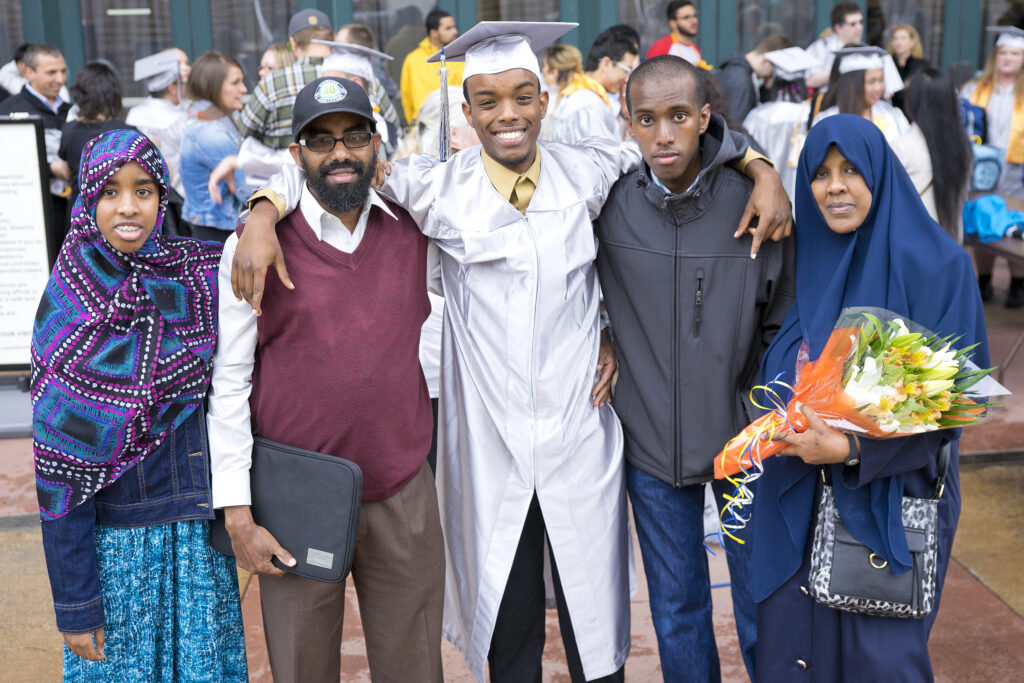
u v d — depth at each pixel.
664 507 2.63
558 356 2.51
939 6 8.80
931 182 5.15
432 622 2.46
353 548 2.23
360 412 2.25
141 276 2.20
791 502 2.28
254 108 4.96
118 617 2.26
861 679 2.23
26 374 5.39
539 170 2.52
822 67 7.27
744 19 8.74
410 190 2.39
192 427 2.28
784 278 2.50
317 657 2.36
